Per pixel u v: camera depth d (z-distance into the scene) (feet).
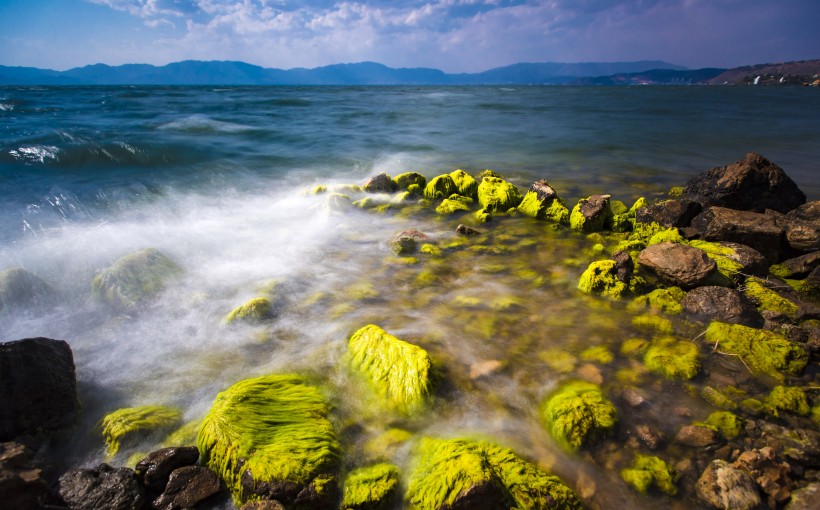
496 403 17.52
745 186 35.04
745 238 30.14
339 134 100.32
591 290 26.37
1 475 11.82
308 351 20.66
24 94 256.11
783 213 35.32
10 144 66.28
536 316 24.02
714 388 18.03
